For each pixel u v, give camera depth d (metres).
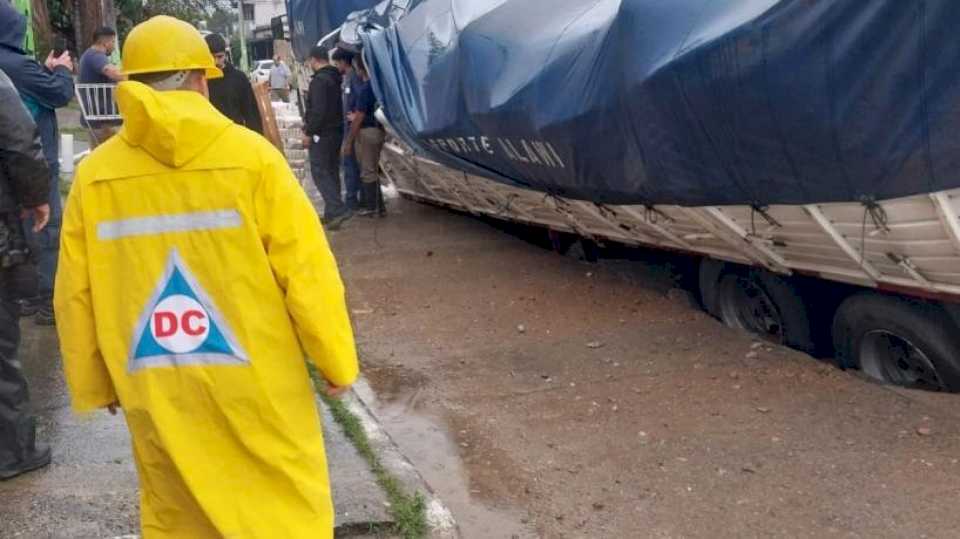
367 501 4.54
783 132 5.19
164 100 2.80
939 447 5.22
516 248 10.84
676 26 5.66
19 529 4.20
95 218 2.92
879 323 6.14
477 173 9.30
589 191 7.39
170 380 2.92
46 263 6.70
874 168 4.88
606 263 10.05
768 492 4.89
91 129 9.57
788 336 7.18
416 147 10.18
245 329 2.88
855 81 4.73
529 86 7.15
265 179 2.86
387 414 6.18
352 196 12.85
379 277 9.74
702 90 5.48
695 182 6.06
